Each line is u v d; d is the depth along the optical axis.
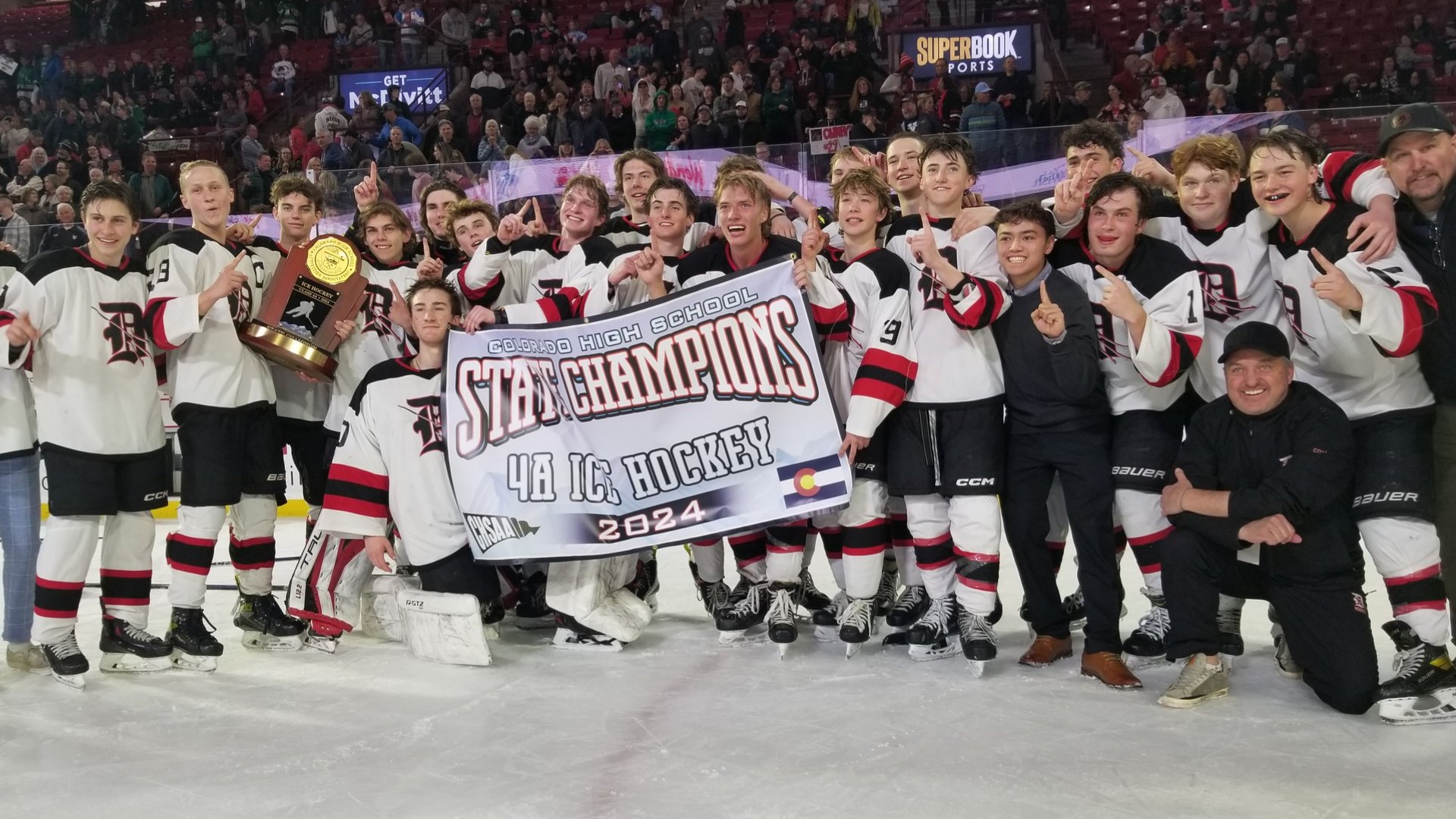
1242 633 4.89
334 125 14.35
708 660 4.55
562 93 14.24
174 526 8.92
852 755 3.39
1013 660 4.50
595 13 17.75
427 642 4.61
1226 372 3.85
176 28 19.17
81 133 16.33
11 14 20.06
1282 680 4.16
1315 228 3.91
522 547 4.57
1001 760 3.34
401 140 13.06
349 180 8.62
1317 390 4.02
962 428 4.28
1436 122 3.76
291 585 4.84
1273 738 3.51
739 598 4.80
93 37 19.31
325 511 4.66
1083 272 4.29
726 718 3.77
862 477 4.49
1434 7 14.05
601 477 4.54
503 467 4.59
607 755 3.44
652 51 15.37
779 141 13.11
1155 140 8.10
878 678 4.24
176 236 4.65
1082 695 3.99
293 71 16.81
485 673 4.41
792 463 4.38
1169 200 4.36
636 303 4.86
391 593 4.88
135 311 4.49
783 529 4.51
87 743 3.66
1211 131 7.95
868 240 4.54
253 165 14.77
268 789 3.23
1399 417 3.87
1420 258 3.89
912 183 4.82
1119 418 4.27
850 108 13.15
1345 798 3.03
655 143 13.25
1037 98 14.32
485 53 15.16
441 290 4.68
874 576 4.52
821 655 4.61
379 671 4.48
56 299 4.31
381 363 4.78
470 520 4.61
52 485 4.33
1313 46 13.94
